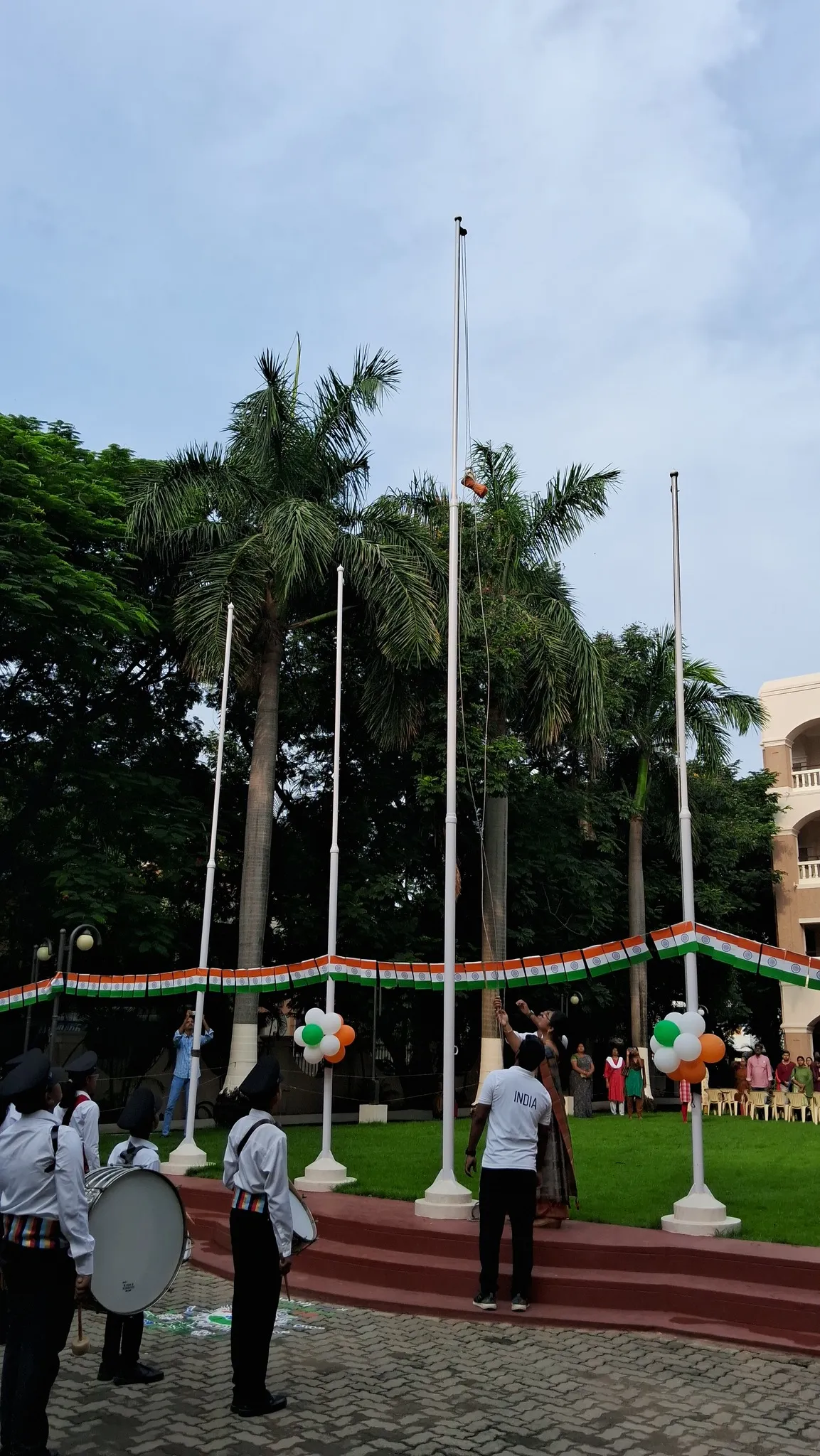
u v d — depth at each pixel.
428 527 23.52
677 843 28.70
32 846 21.52
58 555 19.05
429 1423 5.82
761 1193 10.57
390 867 24.52
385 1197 11.00
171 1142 16.66
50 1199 5.18
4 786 21.38
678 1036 9.39
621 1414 5.96
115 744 22.19
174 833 20.25
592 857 27.50
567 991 25.98
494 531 23.67
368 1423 5.83
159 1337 7.62
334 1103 24.98
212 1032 17.11
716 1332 7.40
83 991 15.45
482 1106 8.32
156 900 20.02
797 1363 6.86
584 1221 9.47
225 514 21.19
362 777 25.06
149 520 20.64
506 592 23.52
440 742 21.88
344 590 21.22
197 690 24.09
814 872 34.50
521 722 24.03
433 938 24.28
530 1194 8.10
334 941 13.17
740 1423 5.82
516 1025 25.88
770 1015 36.28
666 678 27.08
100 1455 5.38
